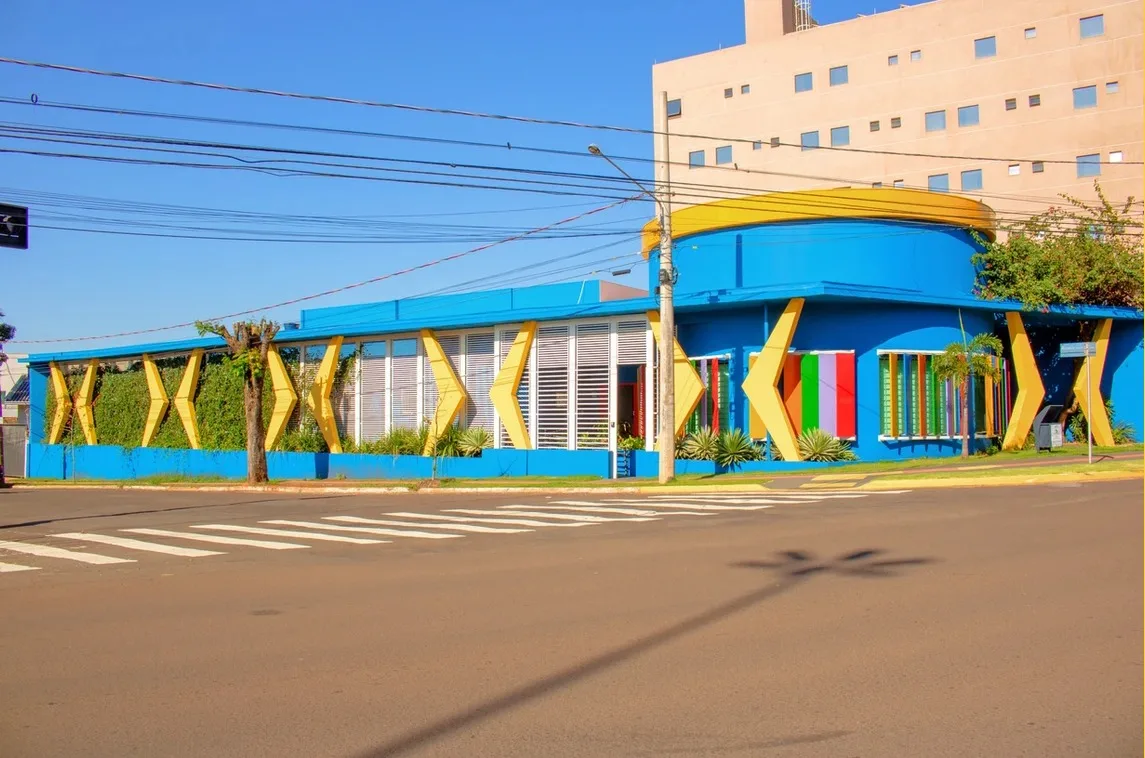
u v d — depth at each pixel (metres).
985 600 9.79
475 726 6.41
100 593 11.98
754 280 31.39
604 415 32.91
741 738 6.04
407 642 8.80
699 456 30.00
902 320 29.80
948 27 55.09
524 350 34.59
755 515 18.39
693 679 7.34
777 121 60.00
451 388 36.53
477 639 8.84
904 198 30.80
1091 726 6.10
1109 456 28.86
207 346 45.84
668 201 26.58
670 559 13.18
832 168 58.16
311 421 41.84
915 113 55.78
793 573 11.70
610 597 10.61
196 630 9.59
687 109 63.16
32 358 55.62
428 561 13.92
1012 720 6.24
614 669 7.69
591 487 27.06
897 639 8.34
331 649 8.62
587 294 34.41
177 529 19.72
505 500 25.19
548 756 5.82
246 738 6.30
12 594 12.05
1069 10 51.81
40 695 7.38
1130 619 8.85
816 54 59.00
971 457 29.53
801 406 29.91
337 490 32.00
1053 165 51.78
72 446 52.56
